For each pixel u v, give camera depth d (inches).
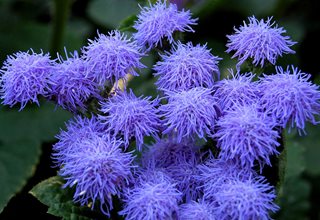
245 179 5.7
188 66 6.0
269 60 6.1
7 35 9.5
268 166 6.0
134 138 6.0
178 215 5.7
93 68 6.0
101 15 9.6
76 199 6.3
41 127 8.6
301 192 8.3
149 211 5.6
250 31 6.1
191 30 6.3
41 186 6.3
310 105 5.8
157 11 6.3
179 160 6.2
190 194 6.0
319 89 7.0
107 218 6.3
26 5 10.1
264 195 5.6
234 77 6.0
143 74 8.6
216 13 9.4
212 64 6.0
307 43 9.7
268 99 5.8
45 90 6.1
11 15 9.9
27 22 9.7
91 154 5.7
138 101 5.9
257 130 5.6
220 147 5.9
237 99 5.9
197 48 6.1
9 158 8.3
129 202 5.7
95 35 9.7
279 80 5.8
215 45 9.3
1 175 8.1
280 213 8.3
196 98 5.8
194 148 6.2
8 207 8.0
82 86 6.0
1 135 8.5
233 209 5.5
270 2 9.6
